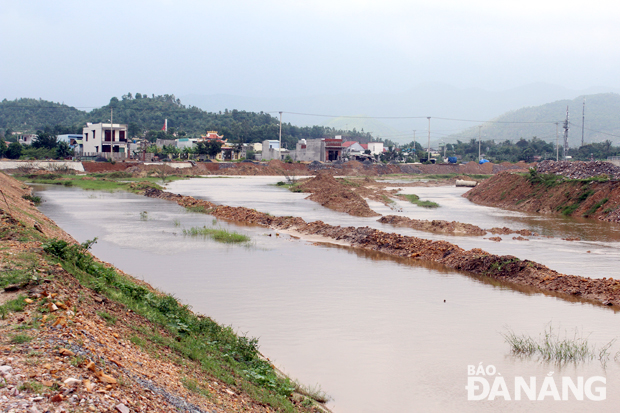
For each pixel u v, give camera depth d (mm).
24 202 39406
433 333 16359
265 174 133125
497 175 74750
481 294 21391
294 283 22500
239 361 12625
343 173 140750
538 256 29922
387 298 20406
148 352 10180
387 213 52469
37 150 130000
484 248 32531
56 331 8938
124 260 26125
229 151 171125
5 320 9203
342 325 16922
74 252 15914
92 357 8398
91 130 136875
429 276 24594
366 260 28219
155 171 110625
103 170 110438
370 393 12094
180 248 29984
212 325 14617
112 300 12719
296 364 13680
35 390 6836
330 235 35844
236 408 9266
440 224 40438
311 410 10875
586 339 16047
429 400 11812
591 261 28500
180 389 8953
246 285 21891
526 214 55250
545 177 63625
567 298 21016
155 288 20312
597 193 53219
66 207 49750
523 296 21203
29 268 12195
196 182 99062
